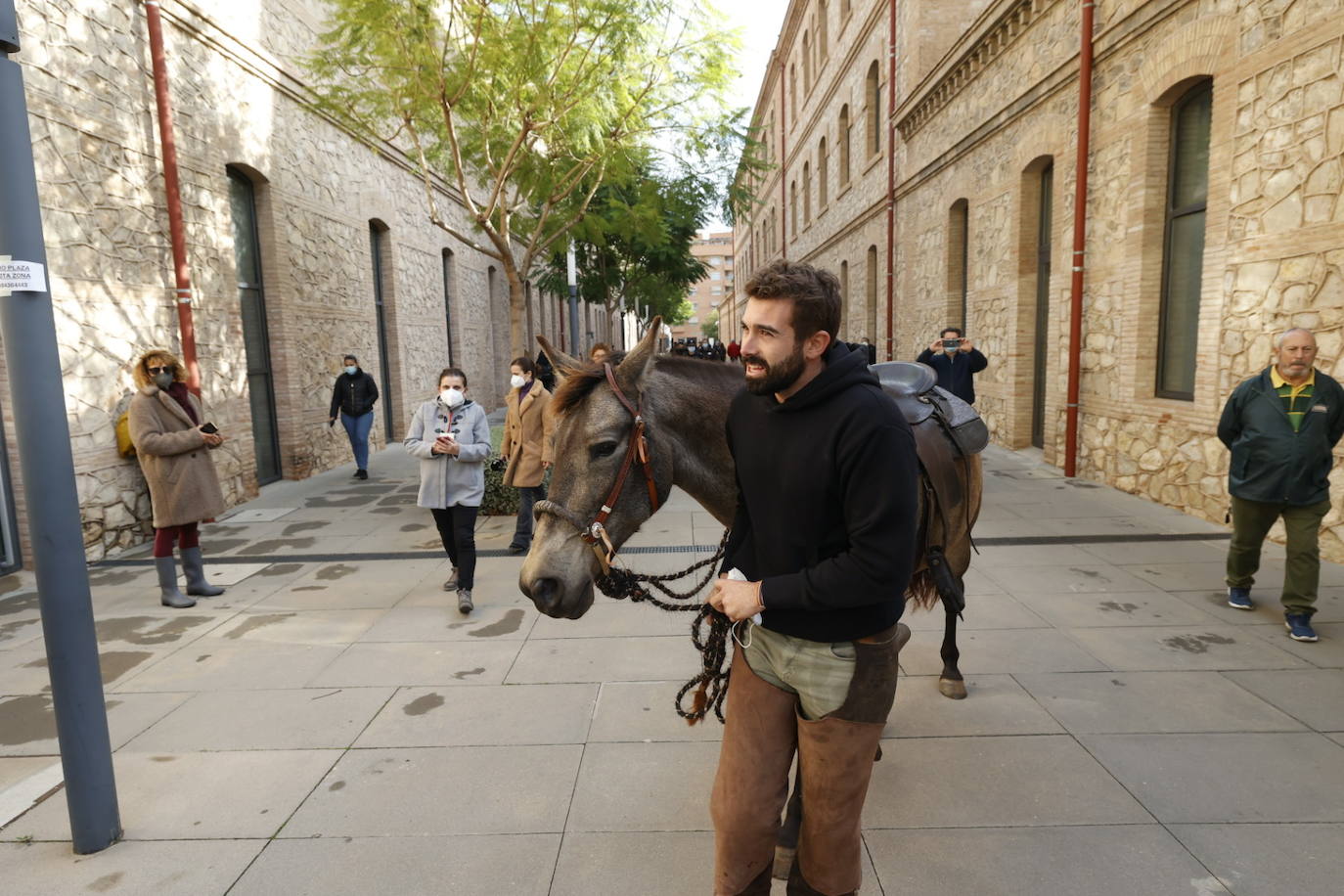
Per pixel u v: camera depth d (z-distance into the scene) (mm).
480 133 8906
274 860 2566
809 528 1682
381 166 13523
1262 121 6105
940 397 3207
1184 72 7000
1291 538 4215
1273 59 5969
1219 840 2561
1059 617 4625
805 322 1603
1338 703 3494
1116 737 3244
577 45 7777
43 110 6133
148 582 5855
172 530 5258
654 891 2381
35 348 2428
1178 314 7664
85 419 6496
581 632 4629
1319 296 5656
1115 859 2482
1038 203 10430
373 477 10672
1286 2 5828
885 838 2607
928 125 13836
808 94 24906
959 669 3932
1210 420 6820
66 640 2523
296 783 3029
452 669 4109
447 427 4992
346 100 8352
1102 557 5859
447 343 17328
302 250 10727
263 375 10078
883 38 16141
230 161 8938
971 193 12031
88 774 2594
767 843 1842
